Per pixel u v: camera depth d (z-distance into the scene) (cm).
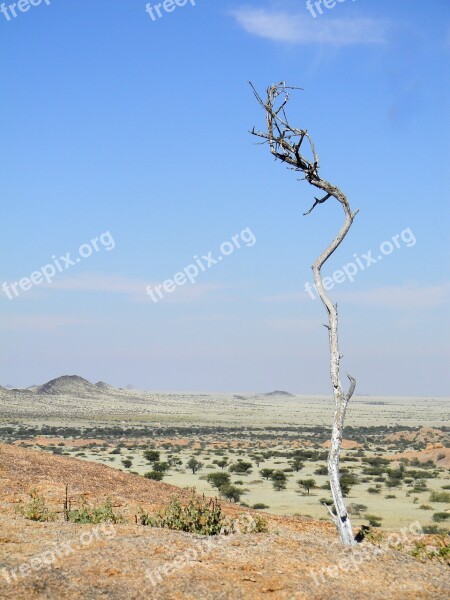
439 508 4594
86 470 1967
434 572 988
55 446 10675
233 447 12038
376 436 15850
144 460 8650
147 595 794
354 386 1185
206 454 10331
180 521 1280
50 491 1647
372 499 5150
